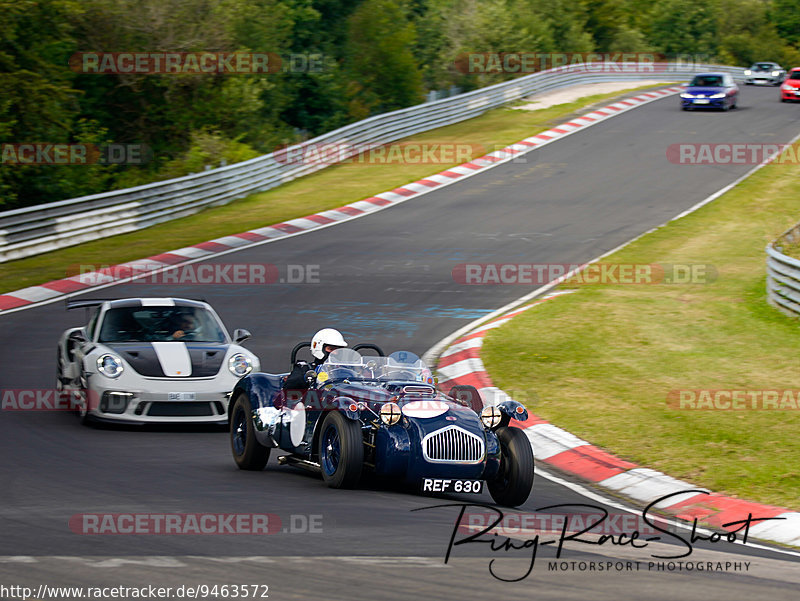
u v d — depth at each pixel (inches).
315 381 1165.7
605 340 2028.8
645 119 5531.5
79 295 2534.5
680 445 1336.1
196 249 3102.9
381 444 1043.3
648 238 3228.3
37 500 967.0
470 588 681.0
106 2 5044.3
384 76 6835.6
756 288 2554.1
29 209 3021.7
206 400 1449.3
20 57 4301.2
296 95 6397.6
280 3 6314.0
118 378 1430.9
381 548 797.2
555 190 4037.9
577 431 1422.2
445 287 2647.6
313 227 3469.5
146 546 775.1
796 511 1056.8
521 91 6181.1
